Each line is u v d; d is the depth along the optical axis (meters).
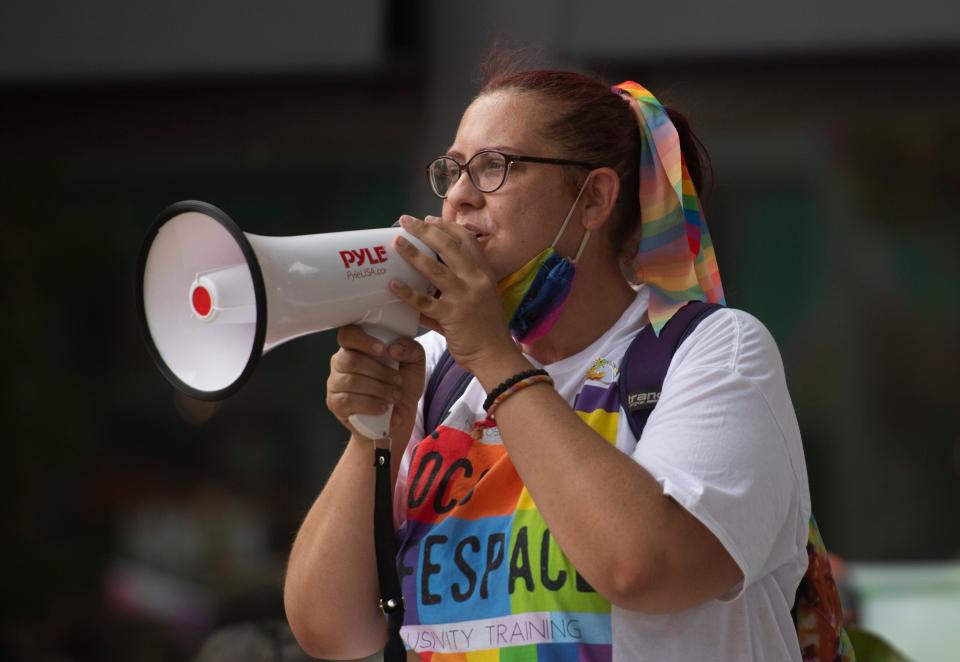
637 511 5.67
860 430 25.05
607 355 6.70
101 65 14.88
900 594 13.52
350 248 6.04
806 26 13.81
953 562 24.55
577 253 6.77
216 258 5.95
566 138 6.72
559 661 6.09
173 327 6.14
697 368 6.18
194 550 24.03
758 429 6.04
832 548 25.31
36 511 23.31
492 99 6.90
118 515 23.88
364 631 6.95
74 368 23.58
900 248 24.05
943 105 14.59
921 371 24.70
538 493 5.86
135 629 22.45
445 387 7.21
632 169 6.95
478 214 6.69
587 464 5.79
